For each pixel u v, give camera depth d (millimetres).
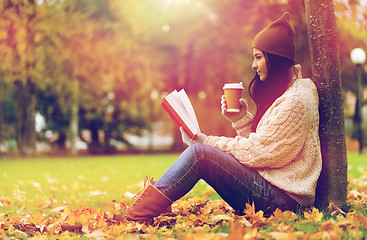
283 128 2621
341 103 3090
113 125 29906
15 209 3920
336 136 3047
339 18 5734
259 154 2662
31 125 19688
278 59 2783
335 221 2633
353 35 10344
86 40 16281
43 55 15352
